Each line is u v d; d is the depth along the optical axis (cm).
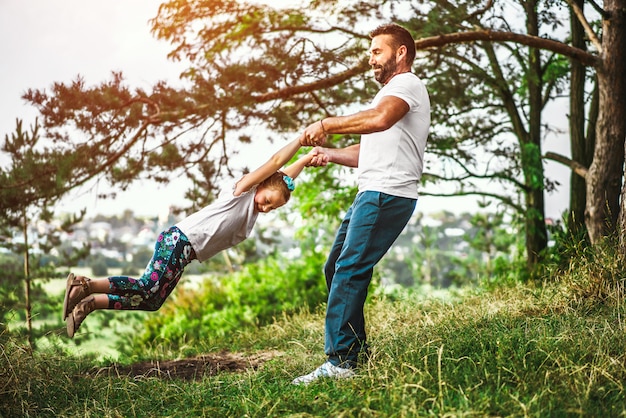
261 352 675
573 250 695
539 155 1030
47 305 1199
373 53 501
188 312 1157
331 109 1036
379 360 482
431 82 1045
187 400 457
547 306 599
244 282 1172
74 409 456
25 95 916
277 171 510
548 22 1023
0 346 494
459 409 363
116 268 2133
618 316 521
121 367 608
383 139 482
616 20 789
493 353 462
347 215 519
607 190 799
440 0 935
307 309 949
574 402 368
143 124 932
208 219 494
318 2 946
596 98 977
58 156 929
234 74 887
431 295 802
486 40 834
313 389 436
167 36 938
